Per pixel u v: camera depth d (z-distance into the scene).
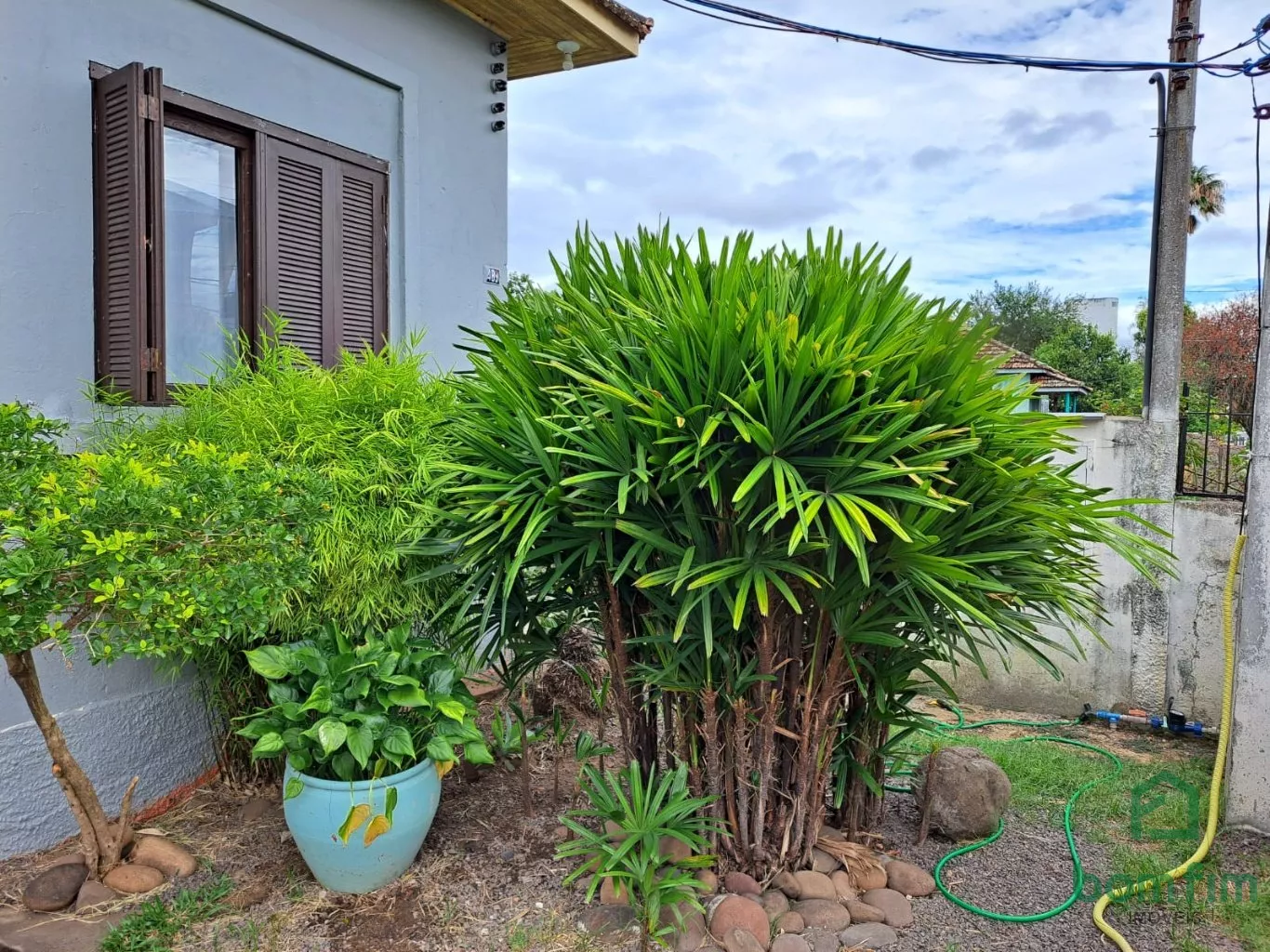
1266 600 3.12
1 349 2.89
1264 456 3.13
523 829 2.98
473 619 2.84
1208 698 4.31
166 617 2.00
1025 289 34.59
